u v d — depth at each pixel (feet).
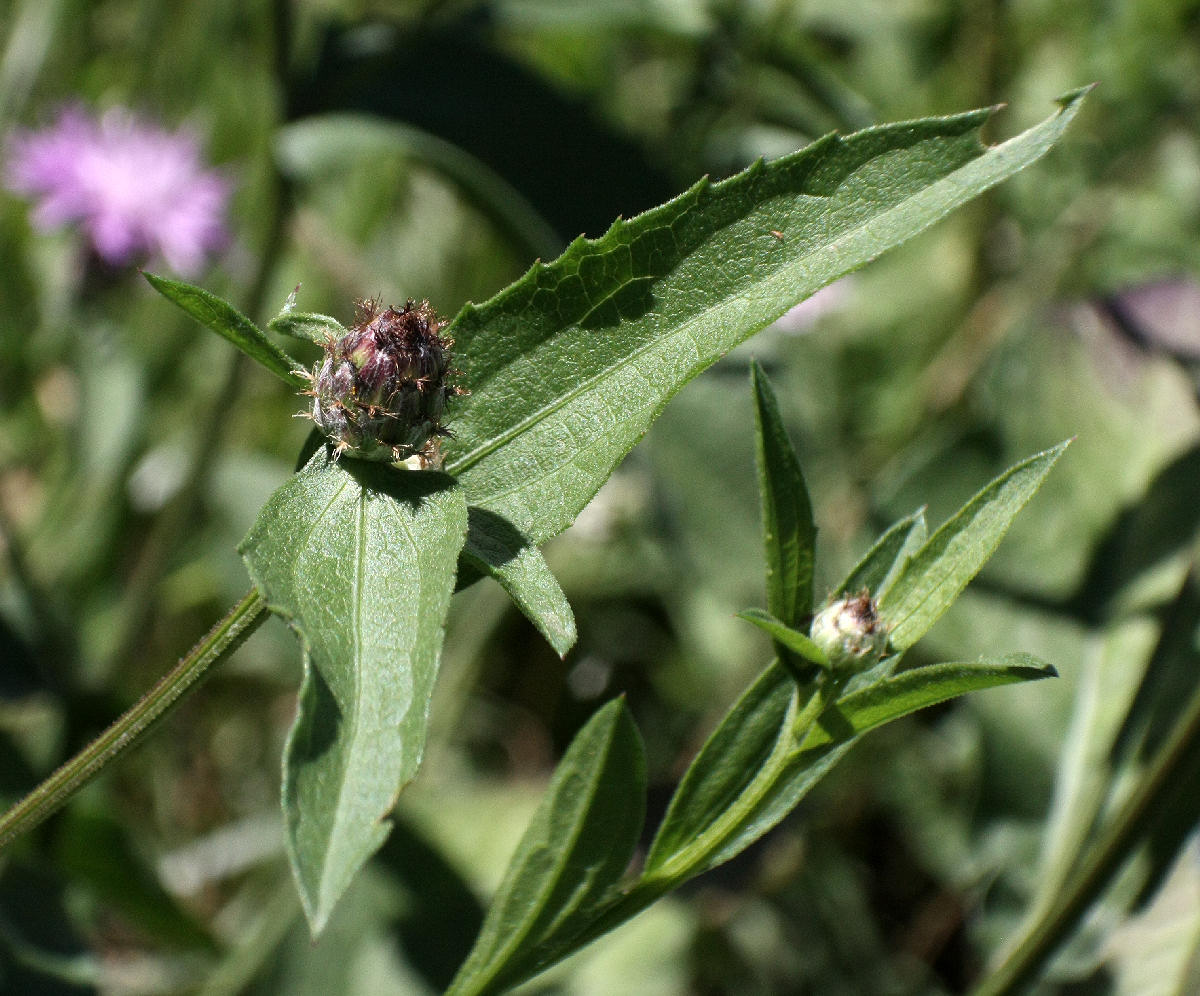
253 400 2.41
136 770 2.11
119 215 2.24
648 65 2.72
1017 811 1.75
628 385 1.30
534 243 1.86
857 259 1.28
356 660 1.24
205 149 2.55
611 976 1.85
